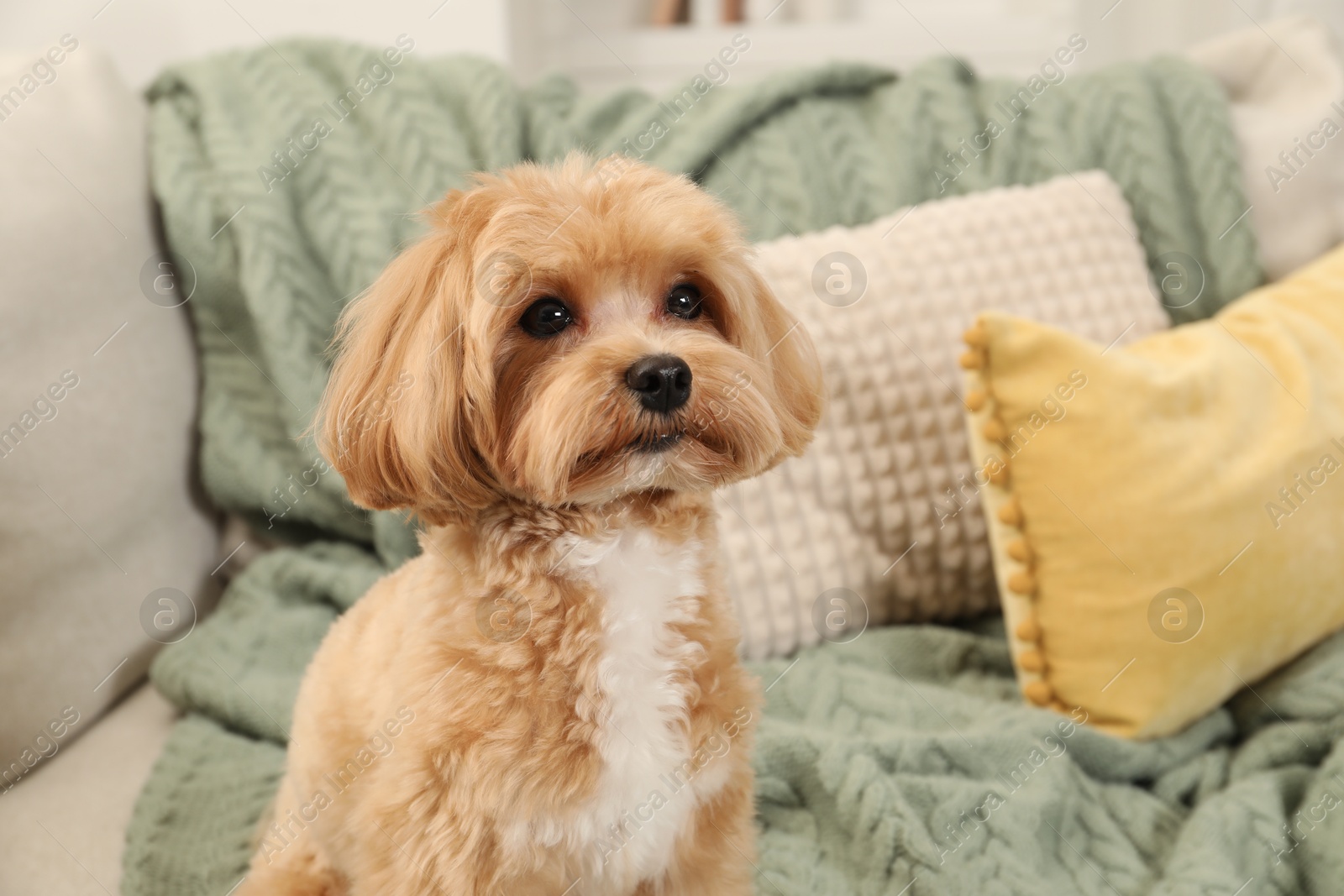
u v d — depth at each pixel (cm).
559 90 191
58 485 143
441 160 172
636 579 102
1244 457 137
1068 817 127
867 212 179
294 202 168
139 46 206
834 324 158
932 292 160
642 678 101
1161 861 123
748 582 153
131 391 156
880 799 123
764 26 255
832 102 189
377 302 111
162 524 162
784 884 120
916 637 157
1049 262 165
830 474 157
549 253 101
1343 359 148
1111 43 260
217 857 125
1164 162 178
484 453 102
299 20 212
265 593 165
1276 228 178
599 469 98
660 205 106
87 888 122
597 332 107
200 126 172
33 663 141
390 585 121
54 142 152
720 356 105
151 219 165
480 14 216
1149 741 137
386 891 98
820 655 154
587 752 97
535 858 97
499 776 95
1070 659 139
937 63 190
